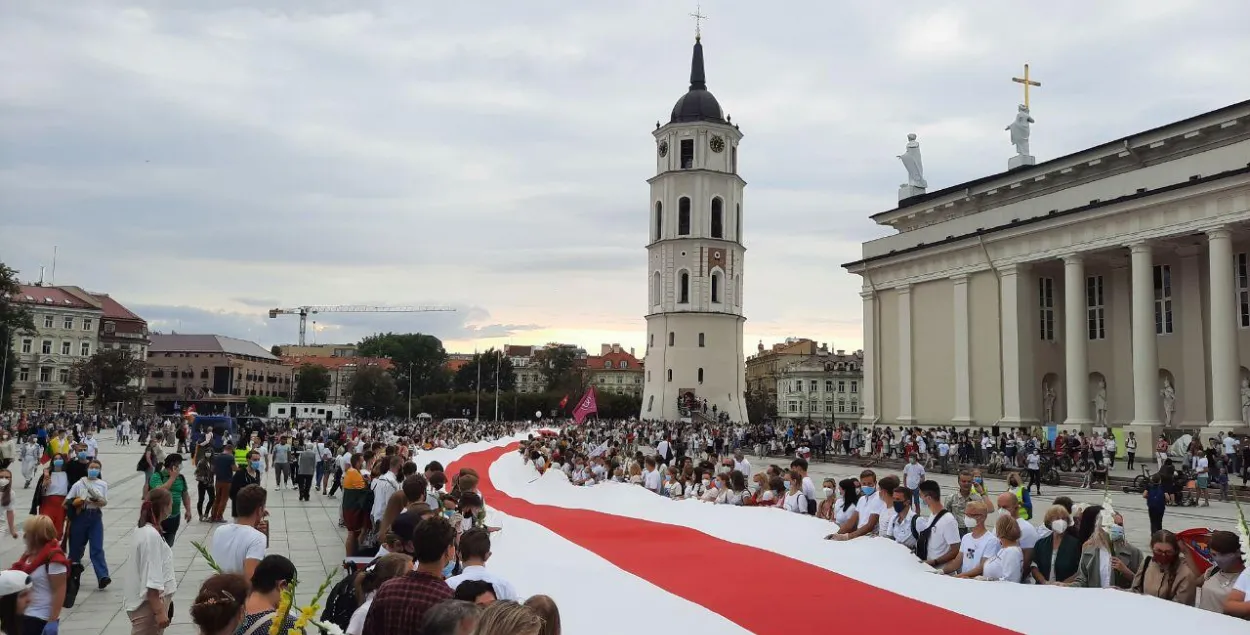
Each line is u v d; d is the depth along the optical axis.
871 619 8.30
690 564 10.80
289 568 6.33
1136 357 41.12
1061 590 8.53
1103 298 49.41
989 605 8.56
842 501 14.22
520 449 32.75
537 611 4.51
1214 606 8.48
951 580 9.34
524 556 11.30
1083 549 9.97
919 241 56.91
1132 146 46.06
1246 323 41.84
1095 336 49.72
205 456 22.14
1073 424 43.81
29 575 8.53
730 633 8.02
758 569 10.43
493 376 167.00
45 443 32.25
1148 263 41.03
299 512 24.70
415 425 80.00
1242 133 41.72
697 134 106.25
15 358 102.81
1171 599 9.09
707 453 29.08
